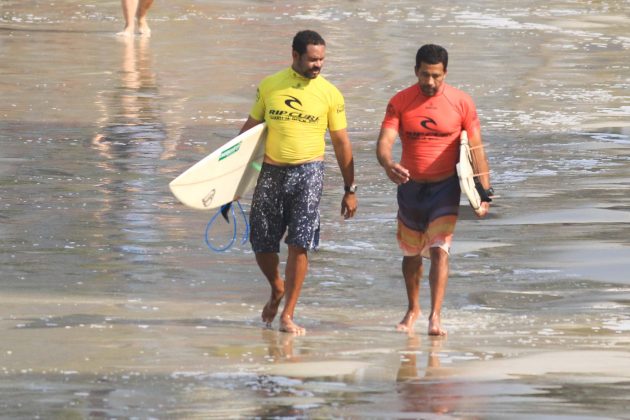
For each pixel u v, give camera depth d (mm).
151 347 28531
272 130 32031
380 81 78500
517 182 50469
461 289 35344
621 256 38938
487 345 29344
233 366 26953
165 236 41125
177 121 63812
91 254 38531
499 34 104438
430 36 102375
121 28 105438
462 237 41438
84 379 25609
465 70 83562
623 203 46625
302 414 23328
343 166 32719
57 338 29172
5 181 49125
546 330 30859
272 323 31828
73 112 65812
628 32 107938
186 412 23406
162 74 80250
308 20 112938
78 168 51938
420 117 31984
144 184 49188
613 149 57719
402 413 23453
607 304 33688
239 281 36031
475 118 32312
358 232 42375
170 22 110312
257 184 32312
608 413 23625
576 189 49156
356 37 101062
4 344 28469
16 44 93250
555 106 70000
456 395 24719
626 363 27453
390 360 27719
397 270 37750
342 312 33219
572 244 40469
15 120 63062
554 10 124438
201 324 31188
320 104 31969
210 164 32156
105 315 31719
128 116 64938
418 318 32562
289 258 31562
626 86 77875
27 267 36781
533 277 36656
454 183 32094
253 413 23359
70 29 104000
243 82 77562
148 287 34938
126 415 23172
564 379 25938
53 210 44469
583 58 90750
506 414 23484
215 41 97688
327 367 26938
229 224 43094
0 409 23438
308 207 31859
